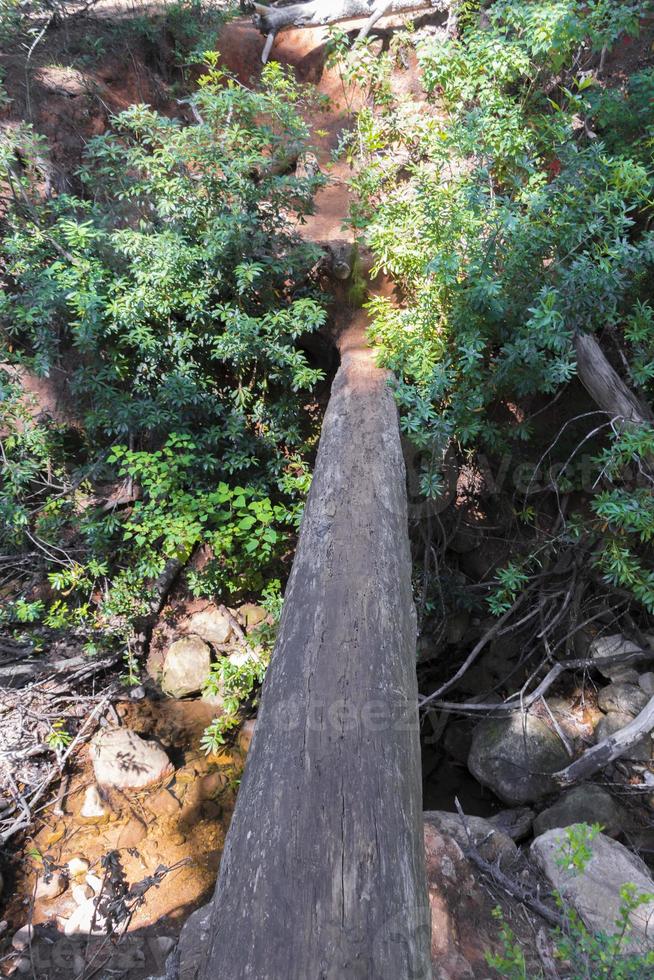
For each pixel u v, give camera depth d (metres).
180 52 7.32
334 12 7.53
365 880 1.70
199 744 4.85
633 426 3.95
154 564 5.25
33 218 5.45
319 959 1.53
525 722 4.53
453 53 4.71
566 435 5.27
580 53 5.18
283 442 5.77
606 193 3.83
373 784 1.96
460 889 3.10
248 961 1.54
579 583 4.94
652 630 4.93
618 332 4.75
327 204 6.12
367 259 5.39
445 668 5.40
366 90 6.20
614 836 3.88
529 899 3.06
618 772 4.26
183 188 4.96
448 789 4.76
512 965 2.12
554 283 4.11
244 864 1.78
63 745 4.61
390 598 2.79
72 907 3.76
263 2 8.33
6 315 5.41
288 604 2.80
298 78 7.52
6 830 4.11
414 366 4.41
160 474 5.08
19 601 5.13
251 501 5.49
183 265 4.86
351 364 4.81
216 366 5.70
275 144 5.24
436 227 4.21
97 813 4.30
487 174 4.33
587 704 4.81
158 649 5.55
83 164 6.00
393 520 3.33
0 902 3.79
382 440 3.92
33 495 5.82
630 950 2.71
